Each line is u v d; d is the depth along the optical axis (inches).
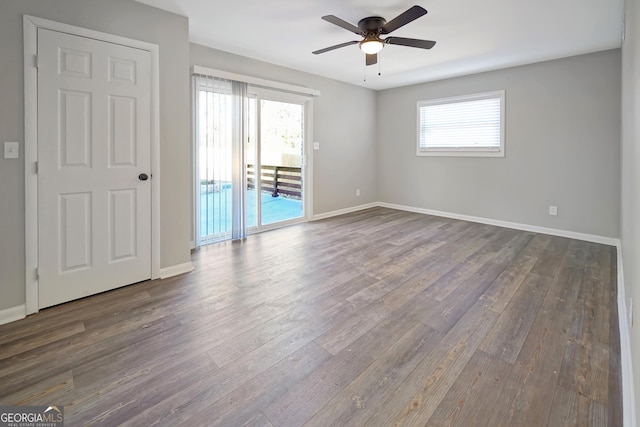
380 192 267.7
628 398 57.4
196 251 151.9
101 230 104.0
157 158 114.8
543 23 128.7
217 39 148.2
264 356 73.7
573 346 77.4
